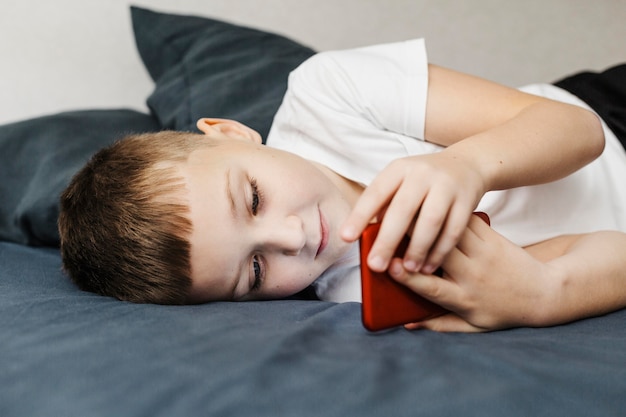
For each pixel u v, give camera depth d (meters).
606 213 0.98
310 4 1.57
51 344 0.58
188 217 0.78
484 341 0.61
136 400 0.49
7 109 1.50
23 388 0.53
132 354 0.55
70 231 0.88
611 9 1.58
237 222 0.79
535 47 1.59
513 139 0.77
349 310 0.70
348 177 0.97
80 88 1.53
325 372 0.51
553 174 0.82
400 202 0.62
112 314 0.66
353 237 0.61
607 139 1.06
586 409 0.47
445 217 0.63
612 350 0.58
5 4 1.47
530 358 0.54
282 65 1.30
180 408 0.48
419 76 0.95
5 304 0.70
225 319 0.63
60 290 0.84
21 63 1.50
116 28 1.53
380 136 0.96
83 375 0.53
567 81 1.20
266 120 1.18
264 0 1.56
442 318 0.69
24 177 1.16
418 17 1.58
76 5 1.50
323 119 0.99
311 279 0.86
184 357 0.54
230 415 0.47
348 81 0.98
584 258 0.75
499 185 0.75
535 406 0.47
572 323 0.73
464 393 0.48
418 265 0.62
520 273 0.68
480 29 1.58
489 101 0.92
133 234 0.80
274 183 0.83
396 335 0.62
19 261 1.01
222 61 1.33
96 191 0.86
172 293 0.80
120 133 1.26
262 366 0.51
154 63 1.42
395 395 0.48
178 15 1.43
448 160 0.68
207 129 1.04
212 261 0.79
